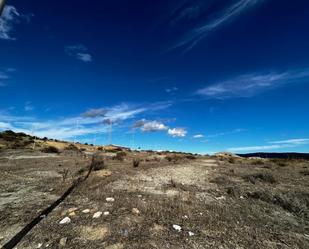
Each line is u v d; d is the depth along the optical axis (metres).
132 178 12.54
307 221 6.62
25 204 7.48
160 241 4.94
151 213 6.63
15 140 46.44
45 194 8.84
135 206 7.18
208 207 7.53
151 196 8.66
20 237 5.05
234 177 14.45
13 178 12.15
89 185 10.38
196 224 5.98
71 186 10.05
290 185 11.99
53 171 14.77
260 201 8.62
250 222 6.31
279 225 6.18
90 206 7.23
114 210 6.79
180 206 7.36
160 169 17.25
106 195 8.50
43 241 4.88
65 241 4.81
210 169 18.92
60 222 5.86
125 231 5.31
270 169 20.16
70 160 22.48
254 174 14.30
